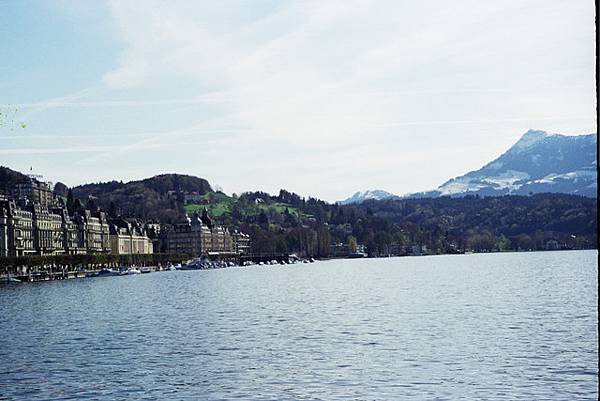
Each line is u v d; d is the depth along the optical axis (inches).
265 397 2770.7
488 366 3149.6
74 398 2790.4
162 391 2869.1
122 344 3944.4
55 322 5113.2
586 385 2800.2
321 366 3245.6
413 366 3196.4
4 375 3171.8
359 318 4960.6
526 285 7859.3
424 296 6771.7
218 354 3577.8
